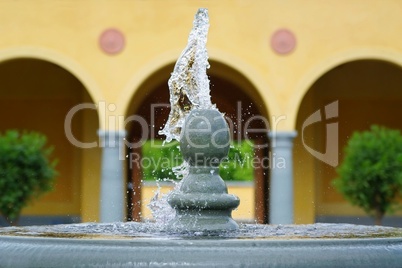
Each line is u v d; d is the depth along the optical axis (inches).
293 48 719.1
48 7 722.8
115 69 719.7
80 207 832.9
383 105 832.9
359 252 171.6
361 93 830.5
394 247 178.5
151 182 863.1
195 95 262.4
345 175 709.3
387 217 818.2
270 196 708.7
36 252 172.7
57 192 834.8
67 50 721.0
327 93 829.8
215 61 726.5
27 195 700.7
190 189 221.9
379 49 719.1
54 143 842.2
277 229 229.9
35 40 721.0
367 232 214.7
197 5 724.0
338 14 721.0
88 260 166.7
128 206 802.2
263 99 718.5
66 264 167.9
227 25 721.0
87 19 722.8
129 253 165.5
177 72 263.3
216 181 223.8
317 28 720.3
